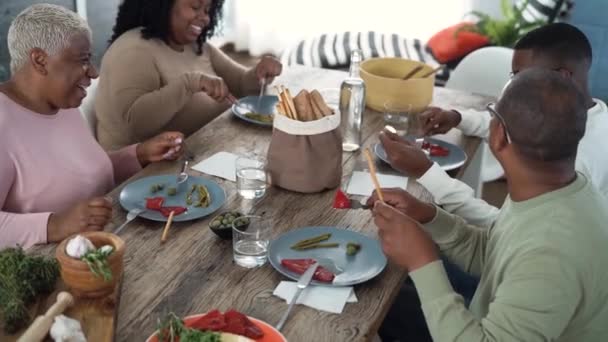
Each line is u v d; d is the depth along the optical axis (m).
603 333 1.34
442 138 2.48
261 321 1.38
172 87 2.50
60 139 1.95
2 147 1.81
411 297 2.13
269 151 2.00
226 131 2.40
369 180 2.09
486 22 4.78
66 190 1.95
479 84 3.30
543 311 1.25
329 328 1.42
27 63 1.81
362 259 1.65
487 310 1.46
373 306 1.50
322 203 1.94
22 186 1.87
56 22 1.78
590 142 2.18
